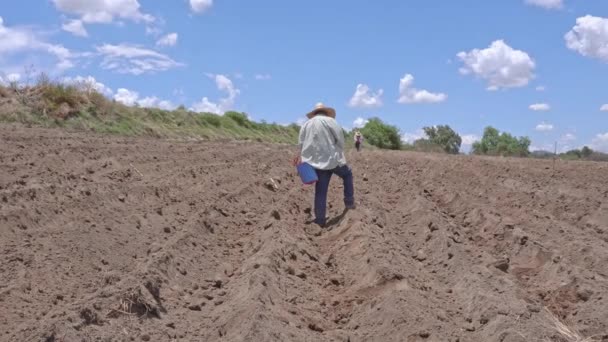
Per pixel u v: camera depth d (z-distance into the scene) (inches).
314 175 441.4
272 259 322.0
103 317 233.8
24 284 262.1
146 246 348.8
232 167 716.7
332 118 455.5
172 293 280.7
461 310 280.4
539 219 484.1
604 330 263.4
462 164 967.6
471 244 405.7
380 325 258.8
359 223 405.4
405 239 423.2
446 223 441.4
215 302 275.3
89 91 1099.3
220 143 1177.4
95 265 304.0
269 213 446.9
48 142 652.7
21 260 291.3
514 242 397.4
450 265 345.7
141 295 254.5
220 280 304.3
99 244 332.5
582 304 294.0
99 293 250.4
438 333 246.2
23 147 585.9
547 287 325.4
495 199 600.4
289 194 569.3
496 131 2311.8
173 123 1349.7
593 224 493.0
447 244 374.0
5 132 692.1
